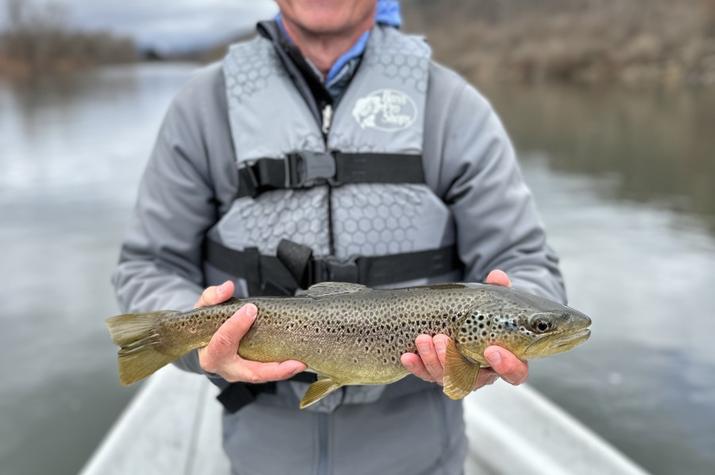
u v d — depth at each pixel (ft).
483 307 2.34
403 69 2.91
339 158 2.78
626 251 9.63
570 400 5.95
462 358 2.34
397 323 2.40
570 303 7.81
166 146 2.88
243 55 2.99
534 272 2.63
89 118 28.76
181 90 2.98
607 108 30.04
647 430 5.55
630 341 6.88
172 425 4.02
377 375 2.45
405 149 2.79
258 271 2.77
